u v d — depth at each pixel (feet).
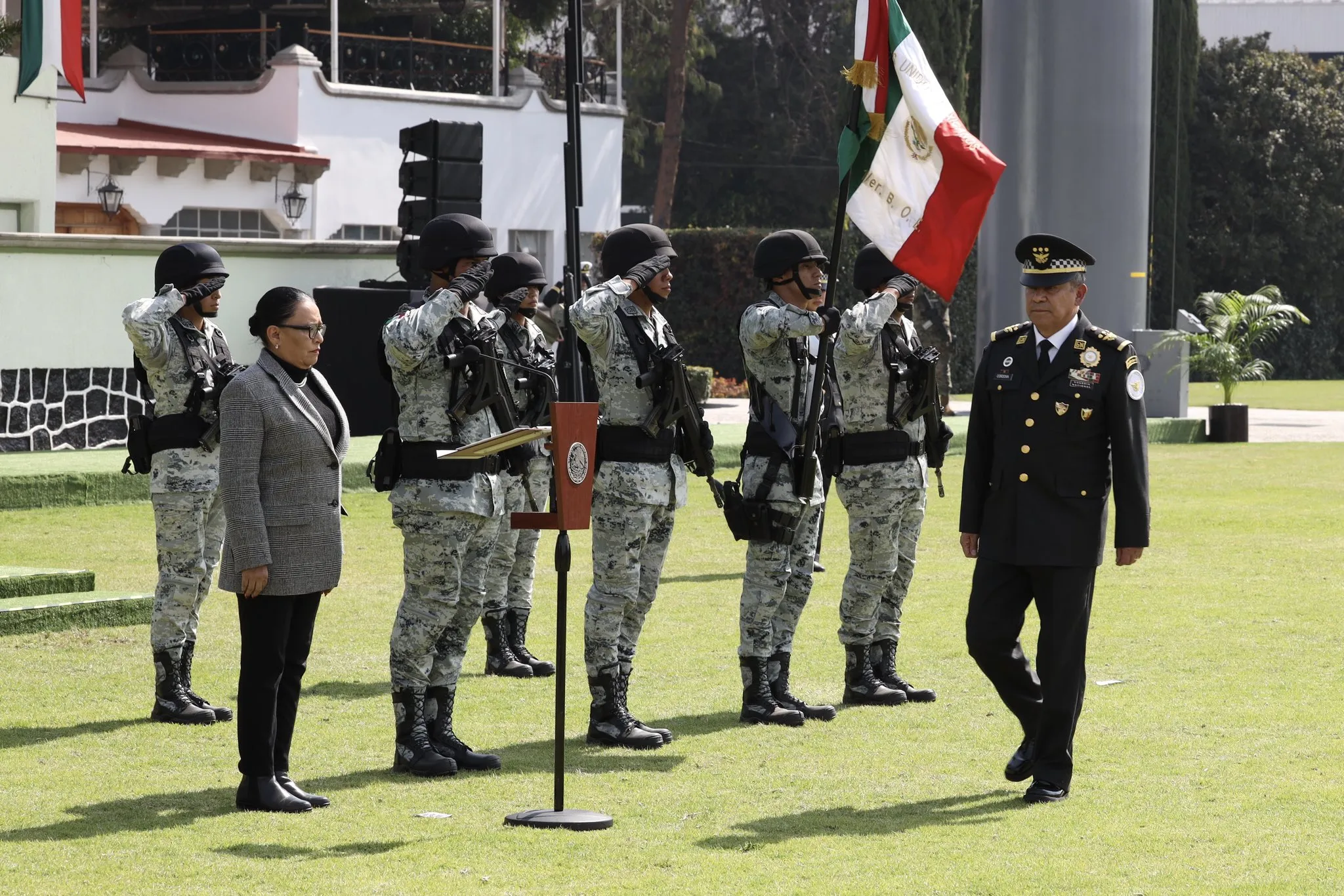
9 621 42.57
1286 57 212.43
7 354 76.33
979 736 34.06
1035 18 111.86
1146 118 113.60
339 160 134.00
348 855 25.62
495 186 141.90
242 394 27.43
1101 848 26.12
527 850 25.88
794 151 221.66
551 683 39.45
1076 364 29.35
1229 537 64.95
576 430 26.91
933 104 34.86
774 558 35.12
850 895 23.77
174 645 34.78
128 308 34.30
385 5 144.77
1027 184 112.98
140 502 71.36
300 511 27.84
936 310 104.73
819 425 35.55
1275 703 36.60
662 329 34.24
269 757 28.14
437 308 29.78
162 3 141.49
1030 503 29.30
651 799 29.19
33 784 29.71
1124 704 36.55
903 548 37.63
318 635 44.50
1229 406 110.01
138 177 122.52
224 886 24.00
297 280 87.92
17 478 67.77
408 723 30.89
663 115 225.56
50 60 83.15
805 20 223.30
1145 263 114.42
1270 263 206.90
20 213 96.27
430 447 30.50
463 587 31.58
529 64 158.40
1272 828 27.20
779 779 30.60
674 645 43.83
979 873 24.79
